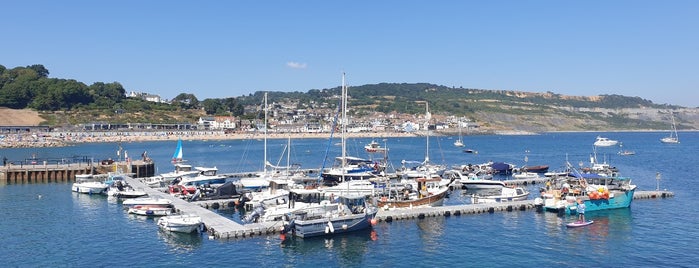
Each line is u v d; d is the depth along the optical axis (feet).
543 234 136.56
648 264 111.24
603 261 113.39
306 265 111.75
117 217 159.53
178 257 116.37
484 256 117.50
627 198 170.81
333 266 111.24
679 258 115.44
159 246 124.98
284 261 114.11
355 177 227.20
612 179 188.96
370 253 120.16
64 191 218.18
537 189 228.02
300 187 185.06
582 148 606.14
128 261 113.80
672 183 247.70
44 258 116.26
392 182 225.97
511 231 139.74
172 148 587.27
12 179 253.24
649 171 308.19
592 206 164.76
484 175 266.36
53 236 135.85
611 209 167.94
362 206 142.41
